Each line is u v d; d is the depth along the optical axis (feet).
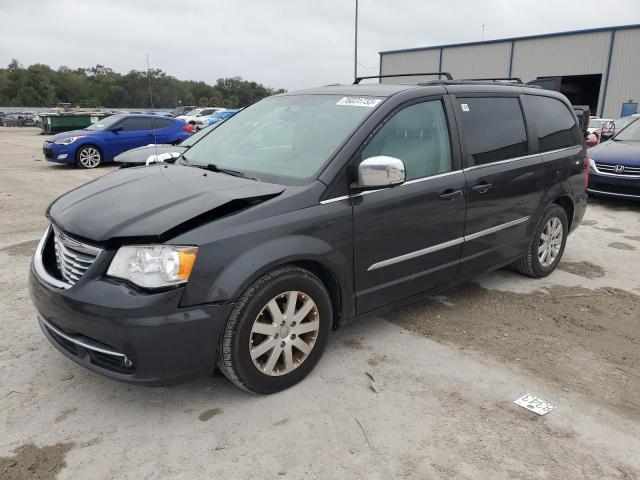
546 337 12.70
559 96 16.87
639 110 93.81
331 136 11.04
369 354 11.58
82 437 8.73
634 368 11.37
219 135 13.65
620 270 17.89
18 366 10.77
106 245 8.64
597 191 28.50
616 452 8.66
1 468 8.01
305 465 8.18
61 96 257.14
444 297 14.99
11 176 37.52
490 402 9.93
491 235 13.75
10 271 16.26
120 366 8.76
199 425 9.07
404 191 11.30
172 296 8.37
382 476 7.98
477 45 113.39
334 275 10.32
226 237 8.80
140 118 46.47
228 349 9.09
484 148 13.37
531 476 8.06
